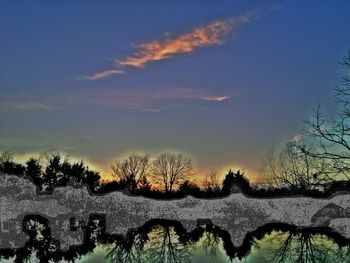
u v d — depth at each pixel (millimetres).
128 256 19844
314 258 19156
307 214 25250
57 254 20234
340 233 24000
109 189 30453
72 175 31984
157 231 25094
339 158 26938
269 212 25469
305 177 29984
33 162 31750
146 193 27781
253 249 21344
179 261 19125
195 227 25922
